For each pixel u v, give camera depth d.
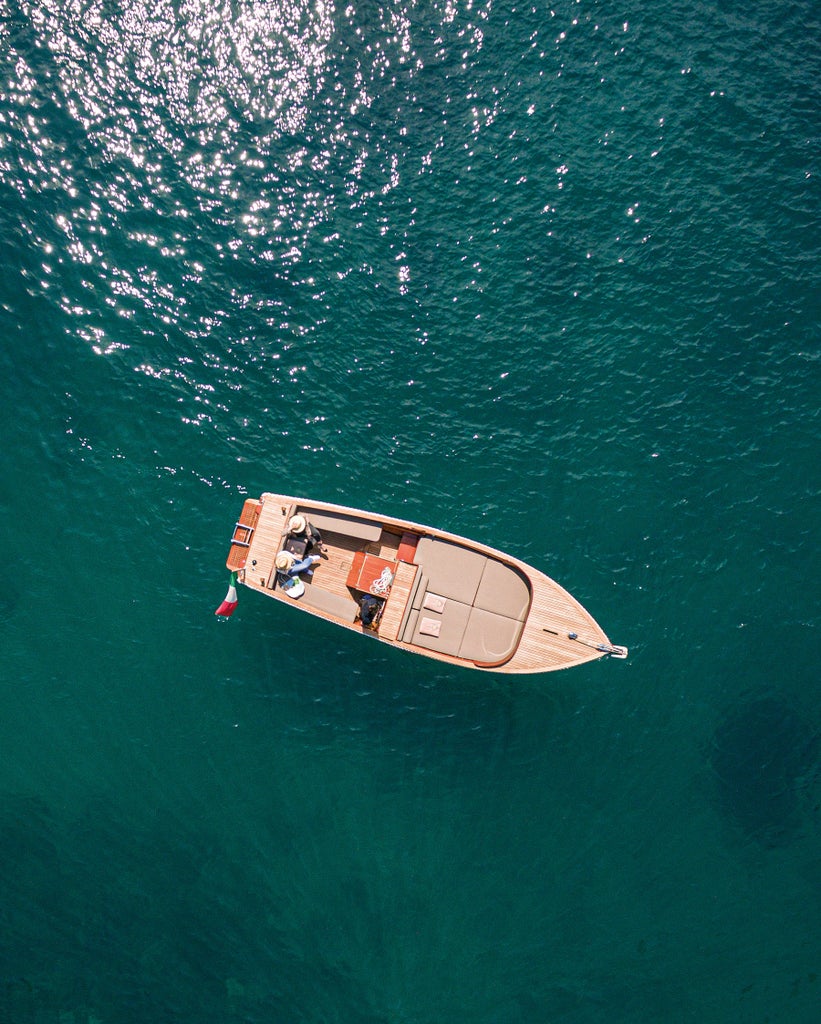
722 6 35.62
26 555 31.62
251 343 32.94
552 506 31.81
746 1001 28.61
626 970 29.11
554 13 35.47
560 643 29.70
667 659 31.08
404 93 34.94
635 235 33.72
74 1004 28.86
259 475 32.06
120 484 32.09
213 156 34.25
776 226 33.88
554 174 34.19
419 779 30.78
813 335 33.06
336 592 30.73
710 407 32.56
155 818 30.38
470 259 33.56
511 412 32.47
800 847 29.83
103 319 32.97
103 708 30.97
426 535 29.92
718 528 31.78
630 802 30.42
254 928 29.72
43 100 34.25
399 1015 29.03
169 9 35.03
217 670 31.33
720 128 34.62
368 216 33.97
